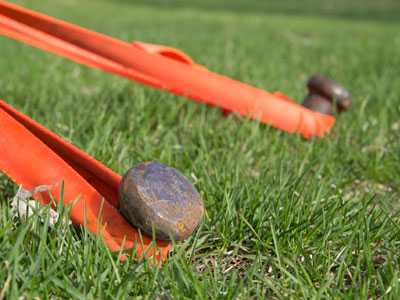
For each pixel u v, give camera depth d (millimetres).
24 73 955
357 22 3213
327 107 633
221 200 413
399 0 5301
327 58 1323
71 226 351
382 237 378
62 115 639
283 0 5172
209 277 332
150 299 302
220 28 2213
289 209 390
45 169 355
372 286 328
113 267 310
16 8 502
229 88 601
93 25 2004
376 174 520
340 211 407
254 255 361
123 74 568
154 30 1893
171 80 588
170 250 346
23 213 354
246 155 533
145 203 322
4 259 308
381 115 682
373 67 1155
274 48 1499
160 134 604
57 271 313
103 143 519
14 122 357
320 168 489
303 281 325
